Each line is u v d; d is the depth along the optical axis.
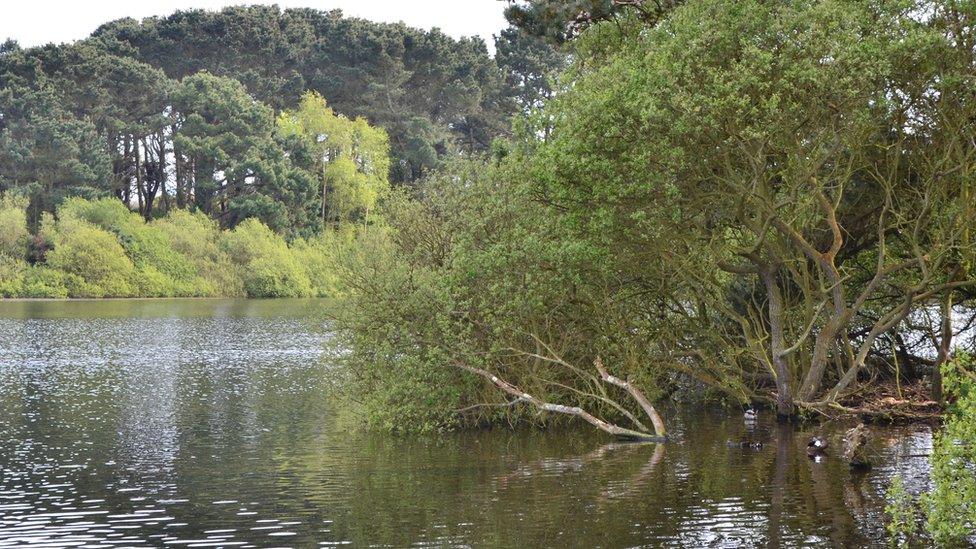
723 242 25.55
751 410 26.92
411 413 24.53
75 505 17.09
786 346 27.17
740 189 23.03
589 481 18.55
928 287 25.47
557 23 25.47
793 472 19.09
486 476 19.17
